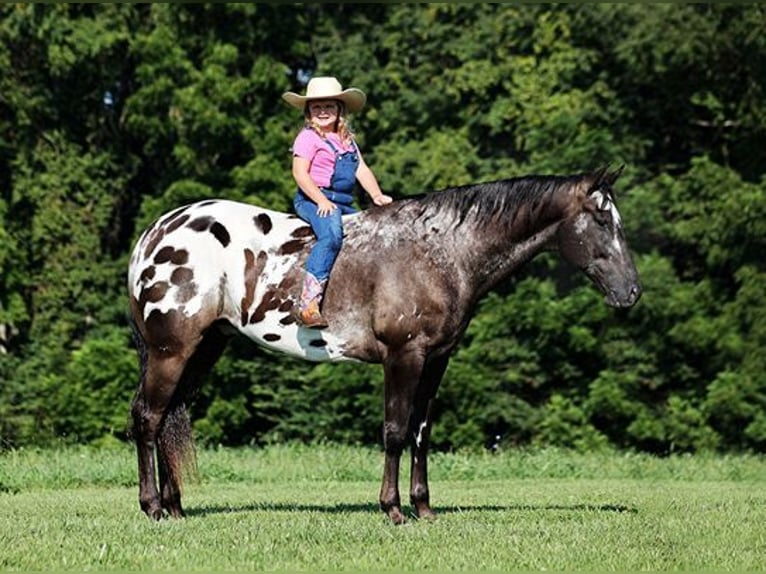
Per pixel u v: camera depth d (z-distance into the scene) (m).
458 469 16.59
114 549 7.45
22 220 24.97
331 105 9.06
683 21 23.66
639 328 24.48
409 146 25.05
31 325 24.78
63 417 23.52
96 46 23.95
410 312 8.65
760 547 8.00
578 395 24.81
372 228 8.87
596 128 24.95
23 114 24.59
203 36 25.20
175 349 9.02
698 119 25.97
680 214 25.09
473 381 24.03
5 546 7.60
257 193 24.36
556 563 7.16
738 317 24.03
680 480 16.45
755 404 23.77
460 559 7.22
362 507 10.73
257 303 8.91
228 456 17.95
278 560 7.19
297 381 24.56
